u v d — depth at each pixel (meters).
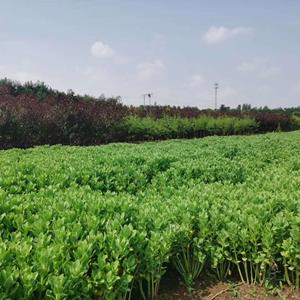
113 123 18.67
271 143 12.60
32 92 22.66
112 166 6.45
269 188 5.20
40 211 3.83
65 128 16.16
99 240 3.10
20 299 2.53
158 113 24.66
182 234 3.66
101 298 2.82
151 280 3.42
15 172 5.76
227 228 3.84
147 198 4.88
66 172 5.84
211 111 30.34
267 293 3.72
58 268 2.73
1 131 14.38
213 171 6.51
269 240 3.66
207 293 3.70
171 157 7.43
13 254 2.88
